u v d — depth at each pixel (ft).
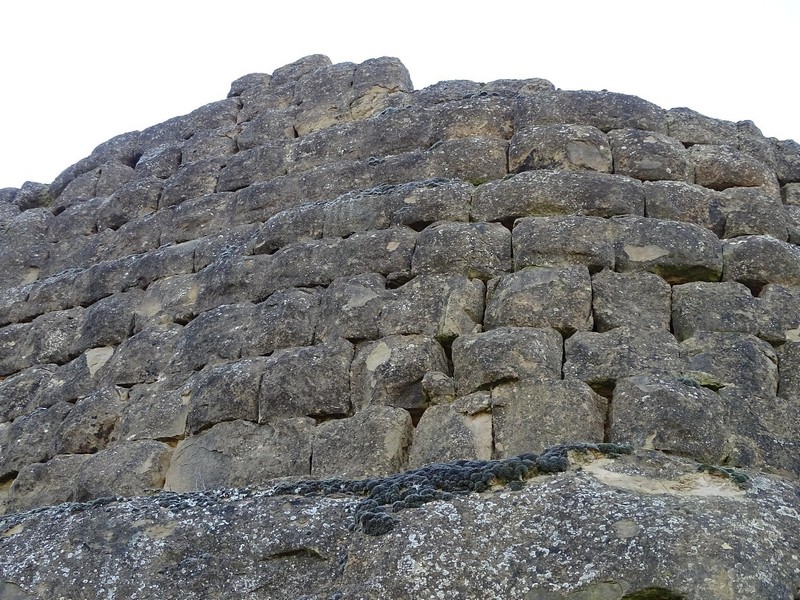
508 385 23.65
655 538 18.65
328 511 21.04
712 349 24.34
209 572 20.39
